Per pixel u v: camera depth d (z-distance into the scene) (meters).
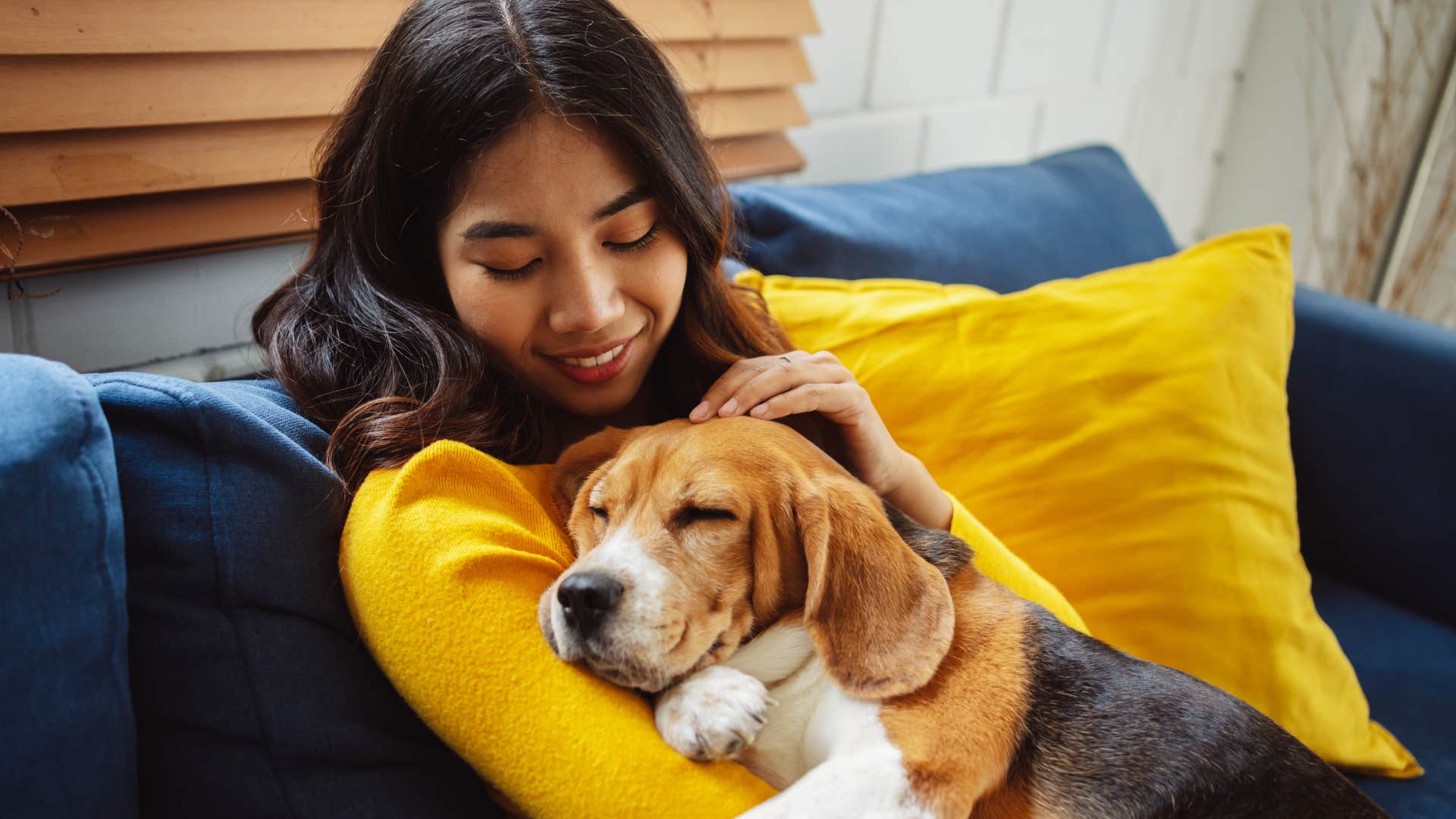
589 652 0.76
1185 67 3.09
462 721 0.78
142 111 1.16
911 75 2.29
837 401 1.01
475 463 0.87
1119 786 0.80
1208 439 1.37
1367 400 1.79
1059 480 1.33
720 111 1.75
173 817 0.82
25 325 1.16
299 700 0.81
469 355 0.97
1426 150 2.96
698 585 0.80
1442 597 1.72
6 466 0.68
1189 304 1.44
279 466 0.85
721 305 1.14
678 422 0.97
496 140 0.87
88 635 0.73
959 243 1.70
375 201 0.97
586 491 0.92
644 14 1.59
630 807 0.73
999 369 1.35
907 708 0.79
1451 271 2.97
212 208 1.27
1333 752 1.33
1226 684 1.31
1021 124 2.62
